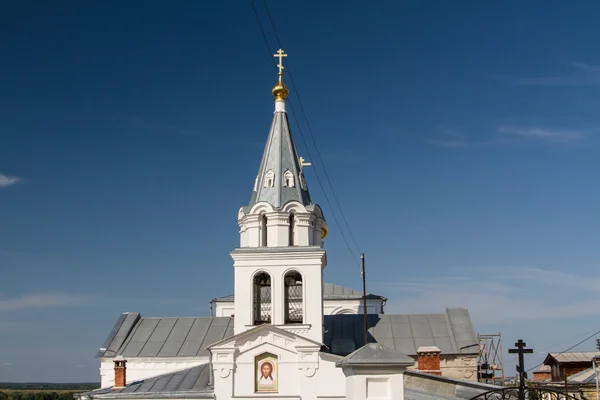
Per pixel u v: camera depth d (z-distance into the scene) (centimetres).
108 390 4888
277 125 5322
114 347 5866
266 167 5144
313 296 4666
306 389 4453
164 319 6181
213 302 6981
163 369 5709
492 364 6153
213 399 4494
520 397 2105
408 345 5606
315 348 4503
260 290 4884
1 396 19400
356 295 6850
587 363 6481
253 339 4566
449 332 5734
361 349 1916
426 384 3900
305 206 4962
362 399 1847
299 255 4728
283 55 5472
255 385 4503
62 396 19762
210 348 4556
